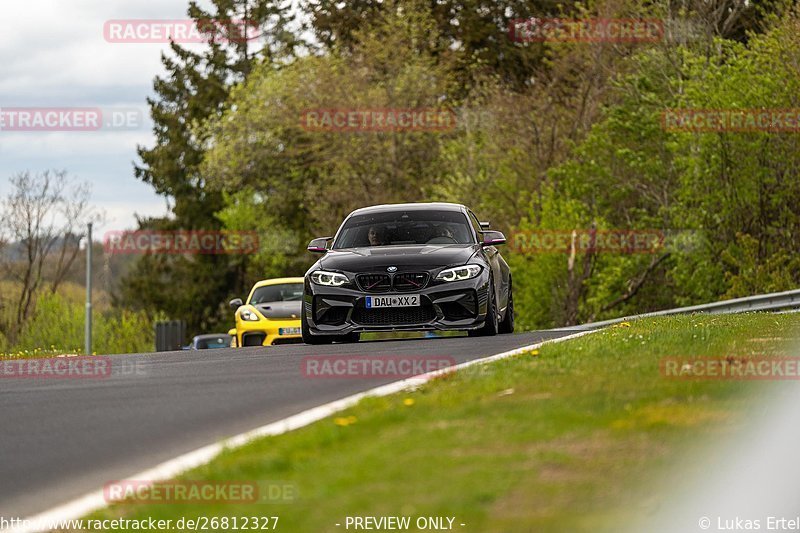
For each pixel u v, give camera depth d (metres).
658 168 166.62
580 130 185.00
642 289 174.50
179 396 38.38
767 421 25.83
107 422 33.97
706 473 21.72
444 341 54.69
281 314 92.19
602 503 20.17
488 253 61.69
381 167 195.38
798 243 155.38
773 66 157.00
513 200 183.50
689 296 167.62
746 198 155.88
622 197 170.75
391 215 63.25
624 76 174.75
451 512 20.19
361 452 24.97
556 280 170.25
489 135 187.50
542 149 184.75
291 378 41.44
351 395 35.81
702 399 28.70
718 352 39.25
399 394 33.69
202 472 25.03
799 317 59.19
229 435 30.42
